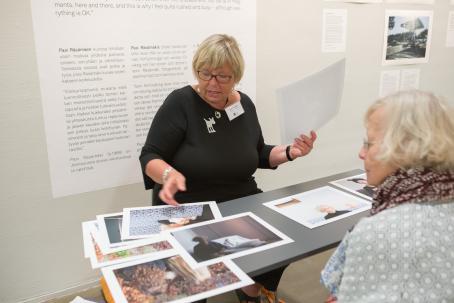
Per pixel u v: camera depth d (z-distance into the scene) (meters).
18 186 1.87
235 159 1.72
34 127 1.83
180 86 2.15
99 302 1.97
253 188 1.84
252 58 2.35
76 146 1.95
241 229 1.26
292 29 2.45
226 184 1.74
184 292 0.95
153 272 1.03
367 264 0.77
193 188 1.71
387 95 0.91
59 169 1.93
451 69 3.27
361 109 2.91
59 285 2.10
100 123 1.98
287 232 1.25
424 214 0.78
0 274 1.93
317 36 2.55
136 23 1.95
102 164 2.04
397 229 0.77
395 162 0.83
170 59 2.09
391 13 2.80
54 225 1.99
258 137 1.88
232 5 2.20
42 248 2.00
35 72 1.78
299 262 2.44
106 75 1.94
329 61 2.65
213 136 1.70
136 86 2.03
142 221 1.31
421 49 3.04
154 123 1.71
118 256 1.10
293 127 1.60
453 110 0.84
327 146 2.85
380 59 2.87
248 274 1.04
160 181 1.55
